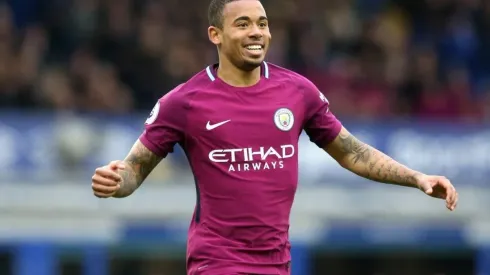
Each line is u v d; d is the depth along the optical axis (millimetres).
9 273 47000
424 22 63500
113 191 18859
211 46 57156
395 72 58531
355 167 20688
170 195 48219
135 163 19844
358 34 60500
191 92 19766
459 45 63094
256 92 19812
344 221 49594
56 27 55969
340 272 51656
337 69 58031
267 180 19547
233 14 19594
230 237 19500
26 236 46688
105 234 47469
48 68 53875
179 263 48750
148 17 57156
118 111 52500
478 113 58719
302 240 49000
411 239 50281
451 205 19453
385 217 50031
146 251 48219
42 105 50594
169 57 55312
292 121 19812
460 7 64188
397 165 20375
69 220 47188
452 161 51344
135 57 55156
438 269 52156
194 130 19656
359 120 51156
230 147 19516
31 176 47000
